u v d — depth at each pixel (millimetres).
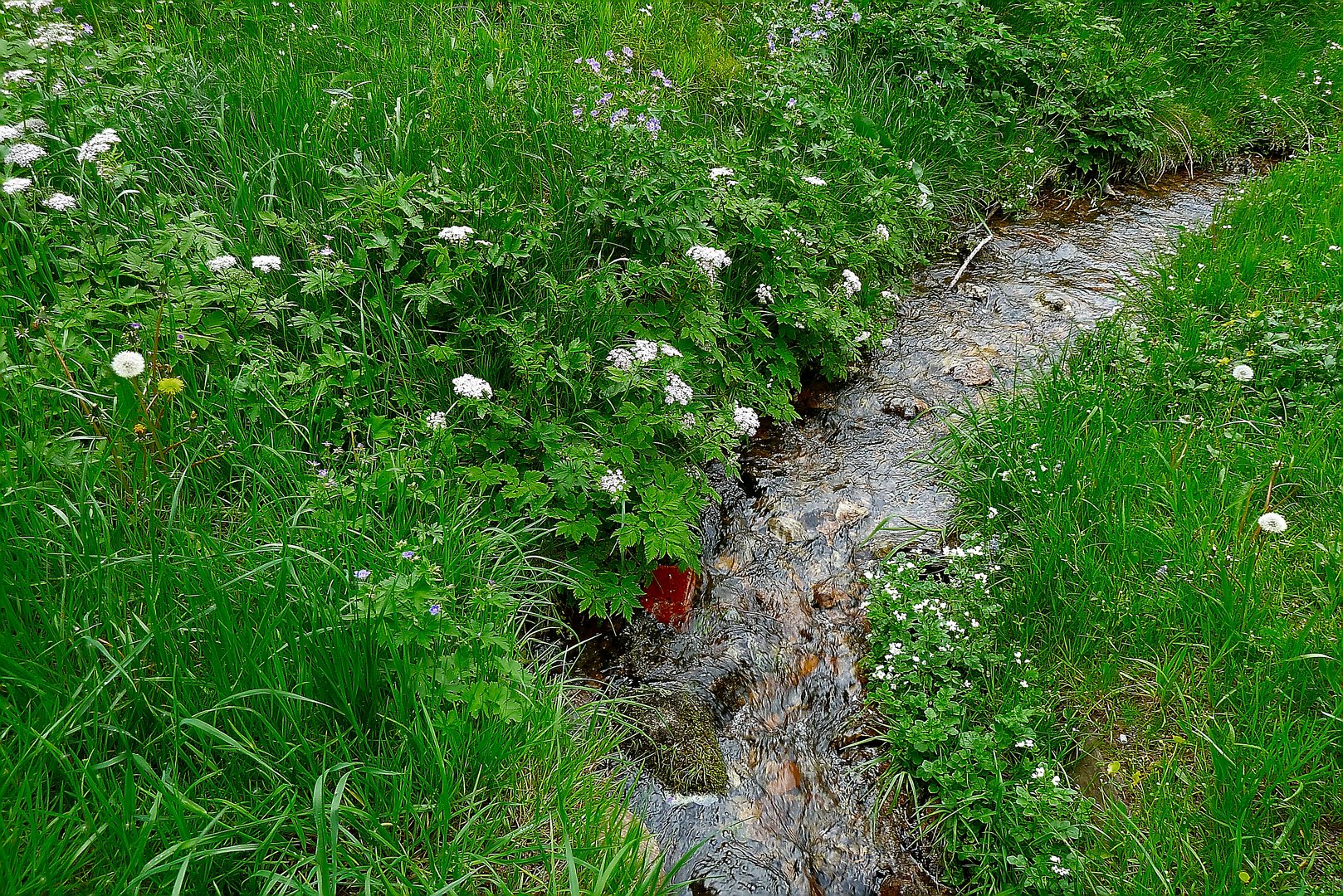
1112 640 2770
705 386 3699
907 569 3145
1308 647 2506
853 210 4844
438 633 2100
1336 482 3043
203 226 3023
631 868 2105
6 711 1775
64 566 2090
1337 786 2258
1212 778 2350
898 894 2387
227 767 1969
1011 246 5531
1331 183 5402
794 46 5695
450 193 3375
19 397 2416
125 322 2756
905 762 2623
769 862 2463
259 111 3930
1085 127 6227
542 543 3059
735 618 3162
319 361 2965
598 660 2971
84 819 1733
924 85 5762
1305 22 7723
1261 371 3693
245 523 2432
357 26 5074
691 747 2730
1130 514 3064
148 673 2031
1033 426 3586
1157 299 4516
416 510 2699
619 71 5086
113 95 3705
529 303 3412
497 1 5707
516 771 2250
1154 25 7203
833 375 4305
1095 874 2215
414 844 2053
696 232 3635
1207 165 6613
